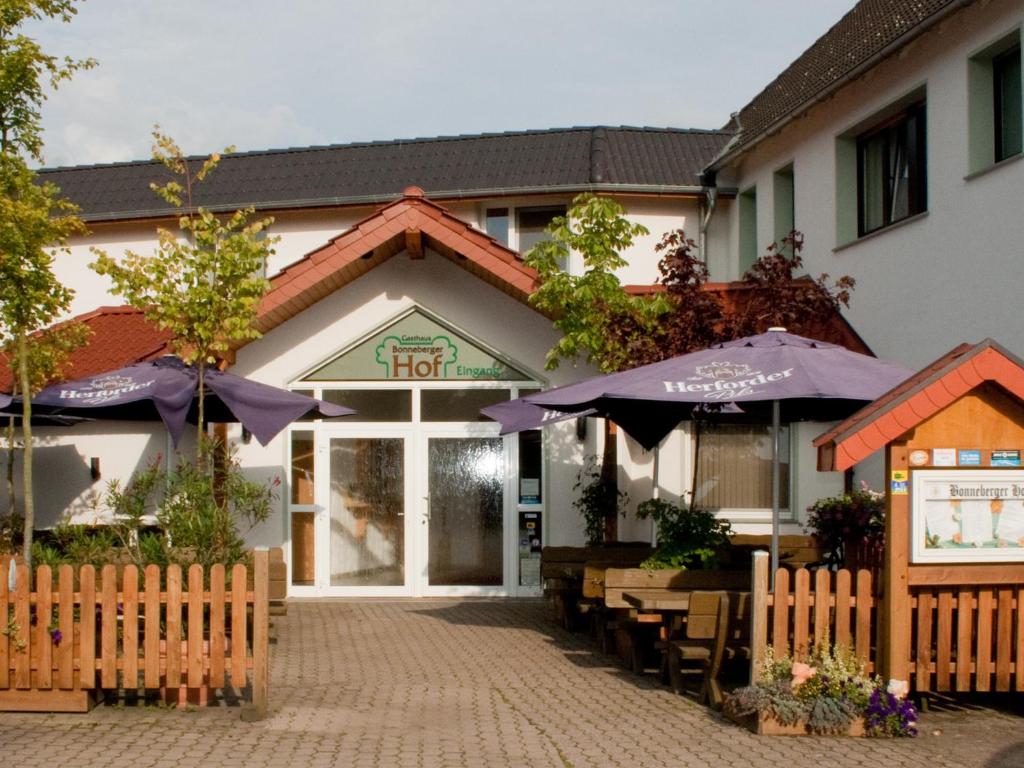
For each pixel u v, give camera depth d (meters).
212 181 20.98
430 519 15.18
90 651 8.11
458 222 13.97
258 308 11.77
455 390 15.21
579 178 19.16
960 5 11.92
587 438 15.02
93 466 15.48
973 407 7.90
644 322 12.91
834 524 11.02
